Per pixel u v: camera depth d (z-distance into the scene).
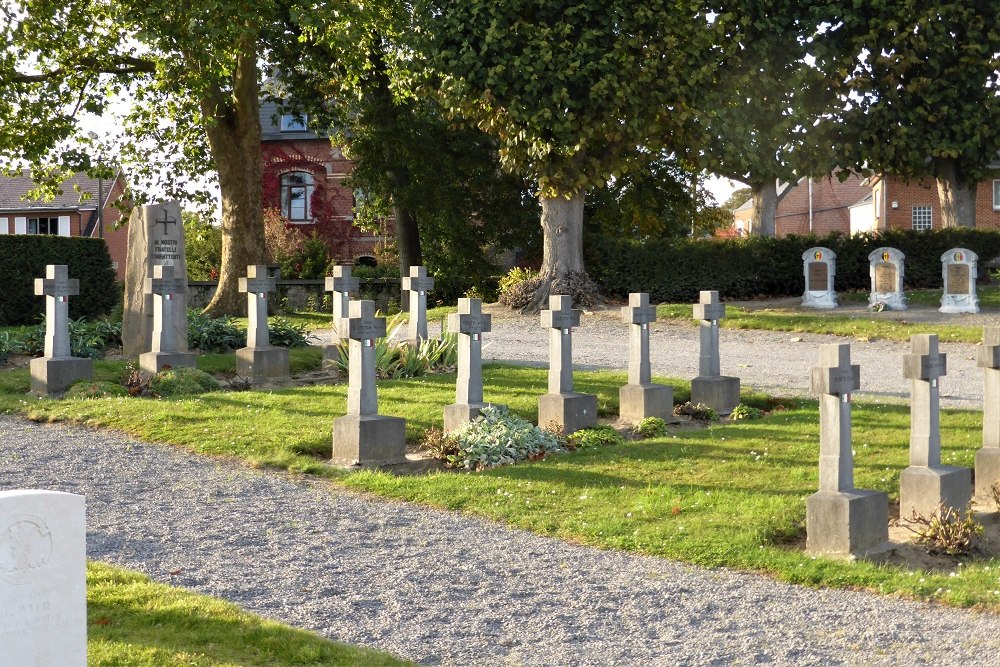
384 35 28.67
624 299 31.53
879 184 51.25
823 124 27.66
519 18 25.78
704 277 31.17
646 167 39.59
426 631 6.59
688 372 18.95
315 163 50.62
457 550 8.47
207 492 10.35
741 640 6.45
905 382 17.48
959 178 31.20
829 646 6.35
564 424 13.53
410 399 15.47
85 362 16.53
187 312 21.89
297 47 29.33
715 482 10.60
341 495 10.39
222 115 27.59
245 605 7.03
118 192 57.03
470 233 40.12
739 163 27.05
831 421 8.58
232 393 15.87
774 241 31.48
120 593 6.82
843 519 8.40
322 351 21.00
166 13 23.50
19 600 4.53
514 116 25.84
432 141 36.94
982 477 10.33
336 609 6.99
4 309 25.78
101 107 28.23
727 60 26.70
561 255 29.34
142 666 5.49
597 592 7.41
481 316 13.41
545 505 9.80
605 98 26.11
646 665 6.05
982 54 27.47
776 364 20.06
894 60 27.23
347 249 50.66
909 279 31.28
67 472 11.07
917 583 7.56
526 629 6.65
